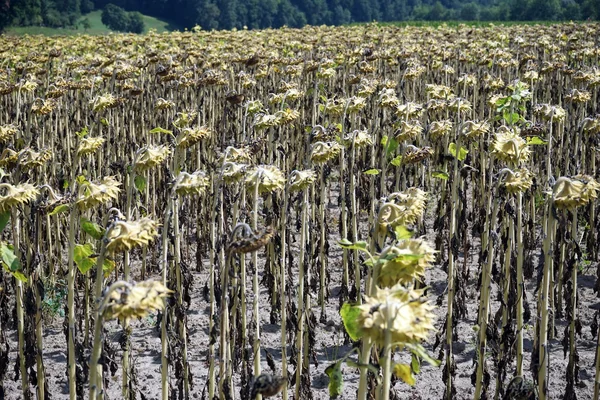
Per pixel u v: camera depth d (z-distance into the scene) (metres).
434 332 6.58
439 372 5.94
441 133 6.34
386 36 20.06
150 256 7.86
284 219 5.16
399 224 3.82
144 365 6.10
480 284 5.86
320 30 22.17
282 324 5.29
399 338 2.74
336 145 5.17
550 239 4.57
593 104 10.94
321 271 6.71
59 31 79.00
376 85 9.91
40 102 7.50
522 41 16.62
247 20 91.44
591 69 10.80
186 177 4.61
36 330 5.04
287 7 95.56
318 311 7.03
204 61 13.97
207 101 11.23
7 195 4.09
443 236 7.76
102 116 10.34
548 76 12.98
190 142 5.78
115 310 2.93
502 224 6.95
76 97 12.02
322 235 6.64
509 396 4.32
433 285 7.51
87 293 6.27
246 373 5.54
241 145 6.85
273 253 6.51
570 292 5.60
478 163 8.30
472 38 20.16
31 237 5.35
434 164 7.42
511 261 5.75
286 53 15.73
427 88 9.16
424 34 21.89
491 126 8.66
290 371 5.92
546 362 5.04
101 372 4.61
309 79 13.30
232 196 7.03
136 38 19.53
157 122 10.36
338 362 3.35
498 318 5.63
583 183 4.21
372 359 4.21
